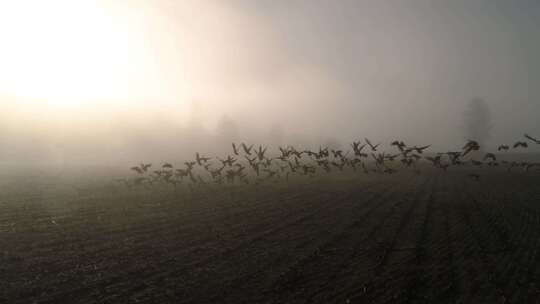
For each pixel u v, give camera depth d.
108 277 10.16
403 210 21.48
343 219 18.77
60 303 8.41
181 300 8.62
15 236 14.84
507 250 12.95
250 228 16.61
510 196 27.36
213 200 25.41
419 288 9.41
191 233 15.59
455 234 15.41
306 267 11.08
